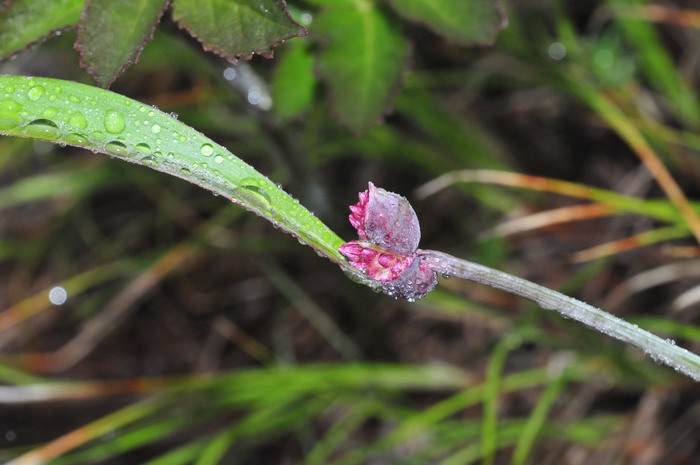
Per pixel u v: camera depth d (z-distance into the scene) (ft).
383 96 1.34
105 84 1.20
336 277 1.81
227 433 1.65
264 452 2.02
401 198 1.18
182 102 2.14
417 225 1.18
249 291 2.24
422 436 1.87
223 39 1.20
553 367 1.75
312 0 1.35
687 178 2.02
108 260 2.32
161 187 2.25
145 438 1.68
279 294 2.22
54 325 2.28
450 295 1.82
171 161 1.19
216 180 1.19
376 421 1.97
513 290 1.19
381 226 1.17
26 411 2.15
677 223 1.64
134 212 2.40
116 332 2.25
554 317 1.65
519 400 1.90
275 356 2.11
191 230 2.31
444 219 2.15
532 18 2.05
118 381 1.98
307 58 1.37
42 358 2.19
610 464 1.69
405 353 2.05
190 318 2.25
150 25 1.20
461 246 2.10
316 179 1.51
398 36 1.35
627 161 2.13
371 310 1.92
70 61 2.34
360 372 1.73
